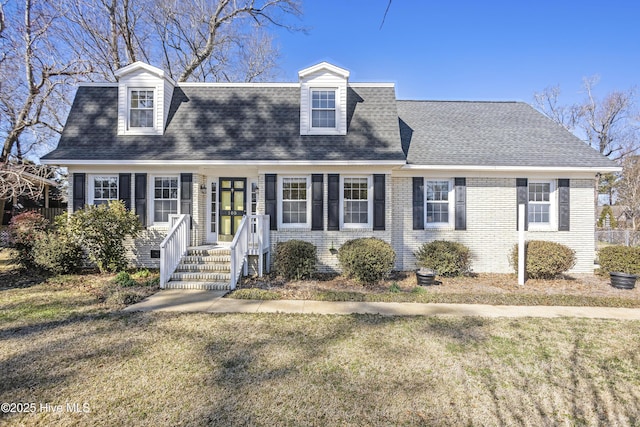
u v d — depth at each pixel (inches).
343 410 131.9
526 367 169.3
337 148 414.9
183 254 378.6
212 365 167.5
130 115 435.2
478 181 438.3
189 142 420.2
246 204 465.4
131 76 433.7
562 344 198.8
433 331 218.8
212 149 411.2
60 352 180.7
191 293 315.9
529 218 441.1
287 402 136.6
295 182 422.3
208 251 387.9
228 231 462.6
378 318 245.1
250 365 168.1
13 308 259.1
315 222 415.2
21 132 651.5
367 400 138.9
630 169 1068.5
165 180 423.8
